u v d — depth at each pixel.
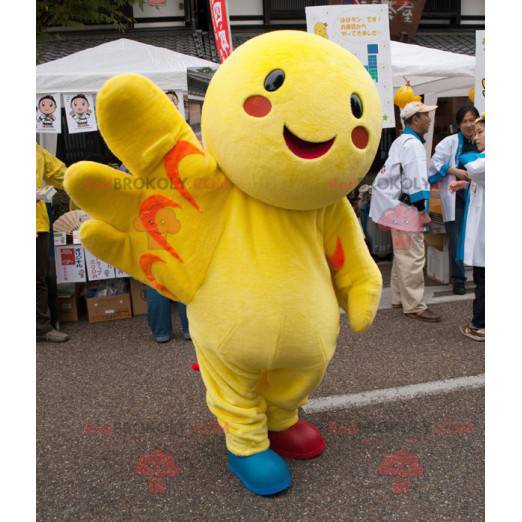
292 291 2.09
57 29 9.27
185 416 3.20
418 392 3.39
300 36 1.98
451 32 10.55
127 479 2.59
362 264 2.40
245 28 9.91
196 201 2.09
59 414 3.28
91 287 5.23
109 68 5.48
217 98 2.01
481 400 3.26
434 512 2.29
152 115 1.96
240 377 2.30
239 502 2.38
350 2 9.09
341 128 1.88
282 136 1.86
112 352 4.31
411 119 4.67
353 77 1.96
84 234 2.05
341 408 3.21
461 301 5.33
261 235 2.08
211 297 2.13
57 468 2.70
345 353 4.08
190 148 2.04
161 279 2.17
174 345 4.43
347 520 2.26
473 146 5.13
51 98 5.29
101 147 8.63
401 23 9.38
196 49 8.80
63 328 4.97
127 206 2.07
